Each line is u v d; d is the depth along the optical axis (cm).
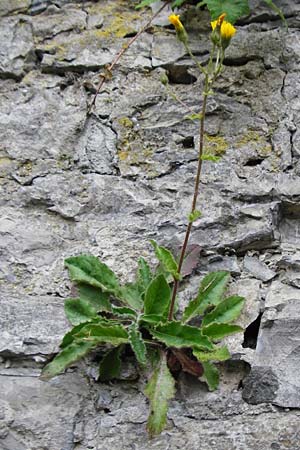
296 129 119
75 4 132
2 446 98
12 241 112
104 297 106
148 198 116
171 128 121
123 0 132
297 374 101
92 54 127
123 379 102
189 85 125
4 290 109
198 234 113
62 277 110
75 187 117
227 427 98
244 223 113
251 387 101
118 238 113
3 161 119
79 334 99
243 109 122
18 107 124
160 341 101
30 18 131
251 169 117
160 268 108
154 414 96
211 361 103
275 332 104
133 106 123
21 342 103
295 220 116
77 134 121
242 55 125
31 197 116
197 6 125
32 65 128
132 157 119
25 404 100
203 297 105
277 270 110
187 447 97
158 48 127
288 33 127
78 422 99
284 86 123
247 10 120
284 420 98
